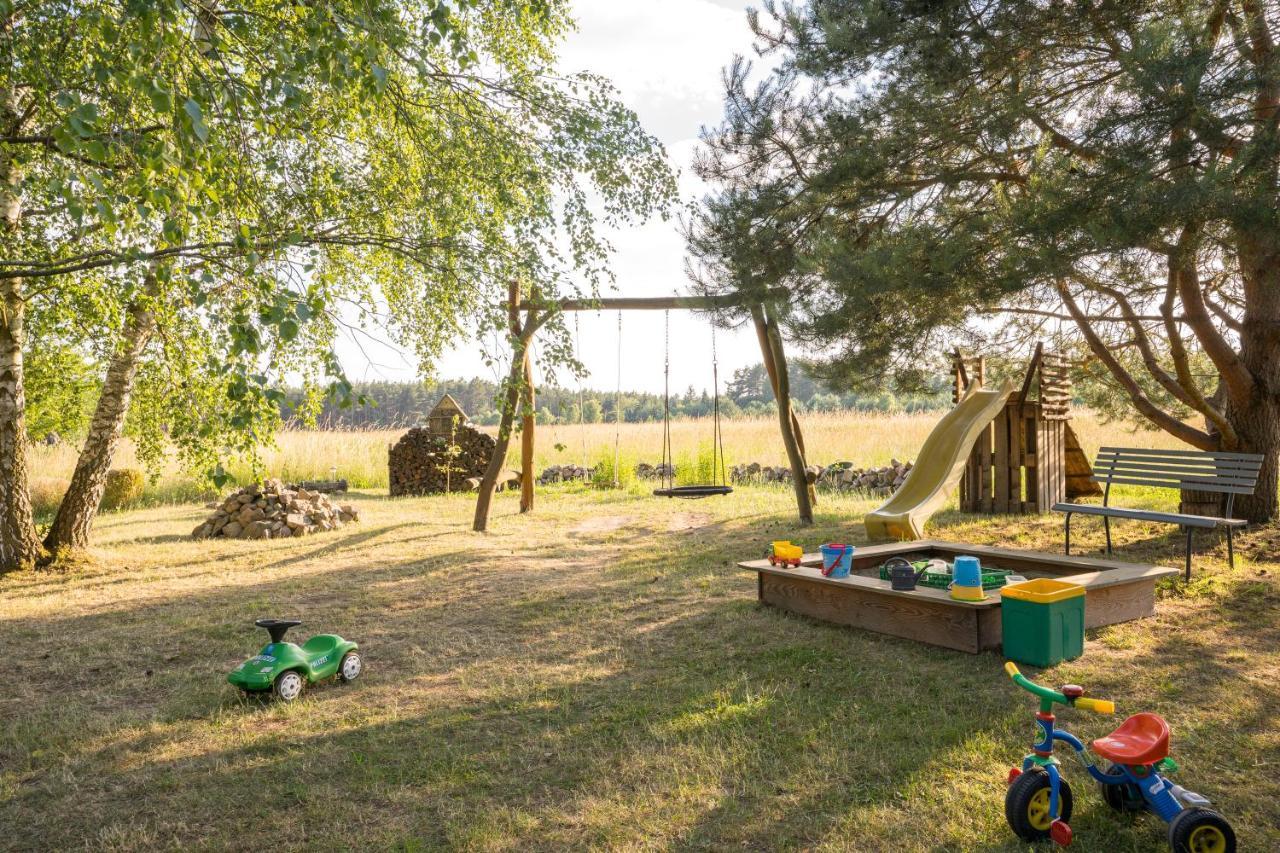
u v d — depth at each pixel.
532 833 3.41
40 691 5.53
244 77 6.30
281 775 4.09
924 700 4.69
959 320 8.80
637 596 7.71
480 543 11.27
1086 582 5.56
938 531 10.31
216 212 5.09
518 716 4.79
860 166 8.32
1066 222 6.27
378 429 27.20
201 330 8.04
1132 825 3.27
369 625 7.05
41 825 3.67
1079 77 7.78
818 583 6.47
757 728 4.41
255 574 9.49
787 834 3.33
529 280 8.08
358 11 4.66
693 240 10.59
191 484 19.42
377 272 9.38
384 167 8.31
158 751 4.42
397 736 4.54
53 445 21.45
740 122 9.75
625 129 9.02
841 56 8.48
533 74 8.94
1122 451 8.40
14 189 5.94
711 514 13.65
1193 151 6.00
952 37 7.56
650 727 4.48
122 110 4.55
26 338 9.98
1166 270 7.83
